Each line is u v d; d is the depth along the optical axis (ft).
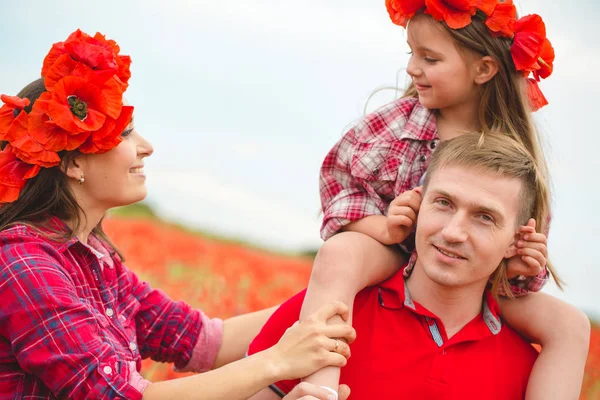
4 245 8.79
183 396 8.43
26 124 8.96
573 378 8.76
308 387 8.27
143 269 18.95
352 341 8.66
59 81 8.86
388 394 8.56
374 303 9.06
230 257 19.95
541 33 9.80
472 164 8.33
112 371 8.46
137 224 20.63
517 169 8.41
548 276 9.47
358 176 9.87
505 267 8.95
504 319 9.34
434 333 8.74
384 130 10.05
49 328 8.43
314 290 8.92
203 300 17.99
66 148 8.97
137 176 9.66
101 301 9.52
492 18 9.59
